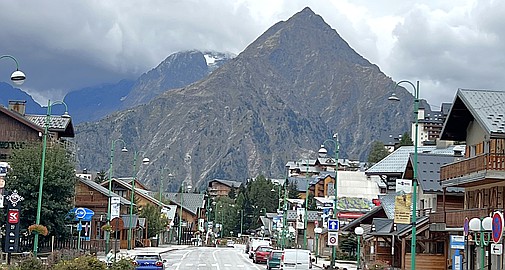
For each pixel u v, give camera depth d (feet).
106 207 258.98
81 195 258.98
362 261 196.65
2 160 206.69
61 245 183.32
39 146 178.40
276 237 362.12
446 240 170.50
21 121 208.13
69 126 234.79
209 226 503.20
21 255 138.62
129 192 346.74
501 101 138.41
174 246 380.17
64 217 179.22
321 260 250.37
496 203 142.82
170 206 463.42
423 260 170.91
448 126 155.94
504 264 137.18
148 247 328.08
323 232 278.87
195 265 199.00
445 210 158.92
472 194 157.99
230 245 460.55
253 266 201.87
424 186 178.50
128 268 124.88
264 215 528.22
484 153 136.87
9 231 129.80
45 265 105.50
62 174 177.37
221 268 186.91
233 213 563.48
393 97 120.47
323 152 191.52
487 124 129.49
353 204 282.56
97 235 257.55
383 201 223.71
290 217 358.02
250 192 570.05
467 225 96.63
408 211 152.05
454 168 148.87
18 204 131.23
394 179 276.21
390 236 194.90
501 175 130.93
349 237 261.24
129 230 262.67
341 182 317.22
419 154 188.85
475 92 142.20
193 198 570.05
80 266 104.78
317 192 497.05
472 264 150.61
